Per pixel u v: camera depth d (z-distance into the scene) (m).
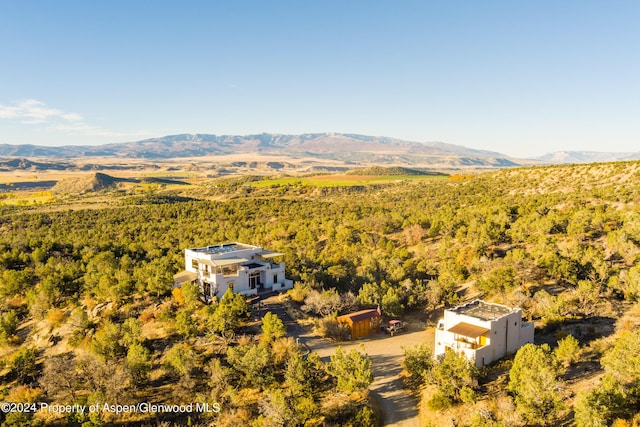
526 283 60.88
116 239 102.75
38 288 62.44
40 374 45.19
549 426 30.09
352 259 83.38
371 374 39.41
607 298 53.09
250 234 106.56
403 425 34.00
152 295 56.97
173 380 40.69
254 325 49.25
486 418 31.33
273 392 34.88
